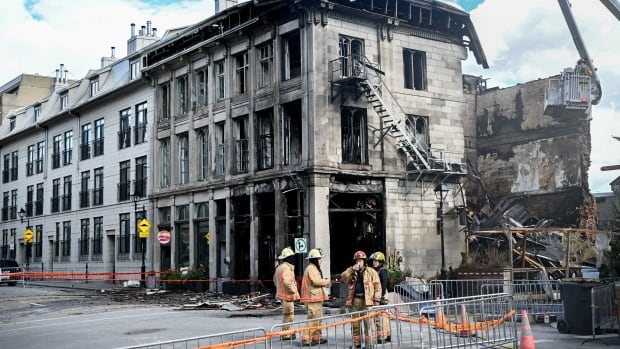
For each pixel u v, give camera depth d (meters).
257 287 26.53
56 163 47.06
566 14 31.33
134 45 43.69
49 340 14.73
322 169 24.56
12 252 53.38
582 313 14.34
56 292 31.02
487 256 27.34
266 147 27.61
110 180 39.69
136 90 37.06
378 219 26.59
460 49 30.17
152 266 34.72
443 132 29.00
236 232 28.78
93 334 15.52
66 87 47.06
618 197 38.66
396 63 27.69
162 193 33.88
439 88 29.14
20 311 21.84
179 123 33.12
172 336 14.79
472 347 11.56
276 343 12.80
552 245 27.56
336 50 25.73
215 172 30.14
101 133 41.12
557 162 31.38
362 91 26.09
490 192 33.72
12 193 54.25
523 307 17.45
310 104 24.92
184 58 32.16
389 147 26.88
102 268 40.03
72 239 44.06
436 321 11.25
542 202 31.69
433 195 28.03
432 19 29.19
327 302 22.12
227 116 29.28
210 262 29.84
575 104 30.42
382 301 12.91
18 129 53.00
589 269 23.59
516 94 33.34
